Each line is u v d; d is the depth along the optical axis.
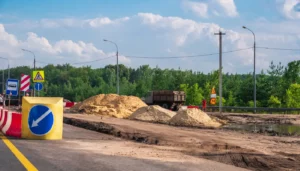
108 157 10.23
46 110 14.00
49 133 13.99
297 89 74.31
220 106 48.66
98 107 40.19
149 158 10.54
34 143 12.66
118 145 13.65
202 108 55.84
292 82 85.88
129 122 27.94
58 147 11.92
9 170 7.87
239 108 51.84
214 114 44.38
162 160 10.29
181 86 92.75
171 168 9.08
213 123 31.31
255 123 33.75
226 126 29.92
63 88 175.62
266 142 18.25
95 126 21.75
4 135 14.91
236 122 34.72
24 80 27.78
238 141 17.86
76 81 193.62
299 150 15.57
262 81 85.44
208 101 87.75
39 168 8.21
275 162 12.23
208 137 18.88
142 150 12.58
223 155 13.01
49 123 13.99
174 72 161.75
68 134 16.84
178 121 31.12
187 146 15.17
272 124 32.88
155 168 8.93
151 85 127.81
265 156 13.16
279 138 20.78
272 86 85.75
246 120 37.03
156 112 34.34
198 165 9.85
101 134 18.11
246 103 85.94
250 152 13.94
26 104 14.03
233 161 12.13
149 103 58.47
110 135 18.09
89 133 18.14
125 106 42.38
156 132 19.86
